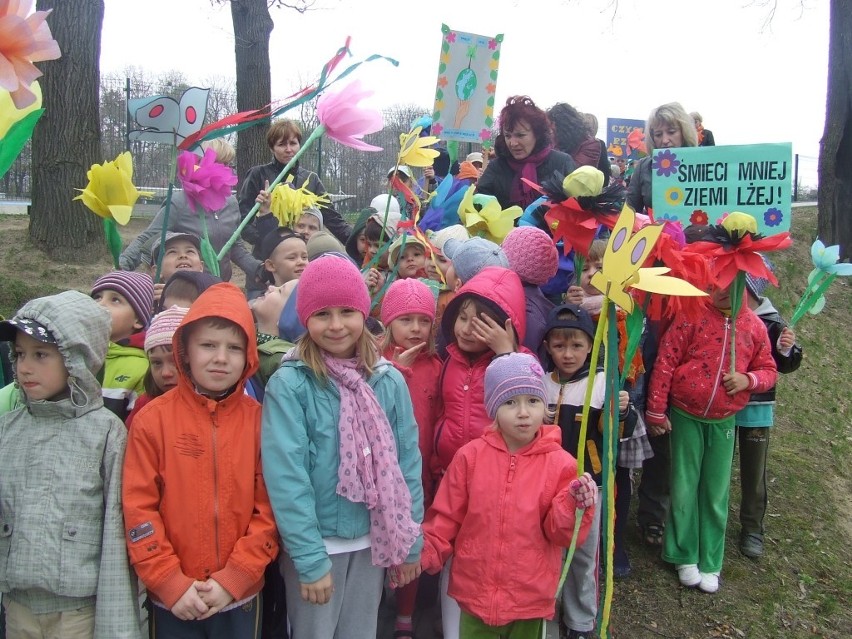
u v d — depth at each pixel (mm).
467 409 2801
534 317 3176
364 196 14023
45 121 8555
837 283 9875
